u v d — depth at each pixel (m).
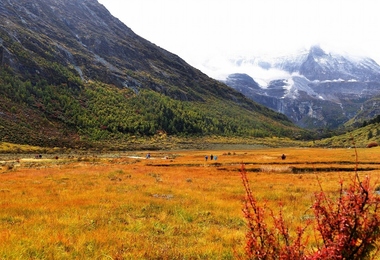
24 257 8.11
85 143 141.88
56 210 14.56
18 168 46.78
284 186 25.38
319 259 4.30
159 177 32.44
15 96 160.00
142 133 186.88
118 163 62.41
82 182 26.41
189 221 13.35
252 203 5.37
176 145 169.75
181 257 8.48
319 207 4.72
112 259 8.11
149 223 12.46
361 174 33.22
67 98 187.62
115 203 16.42
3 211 14.34
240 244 9.54
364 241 4.17
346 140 175.62
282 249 4.92
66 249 9.10
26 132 131.25
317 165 47.94
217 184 26.77
